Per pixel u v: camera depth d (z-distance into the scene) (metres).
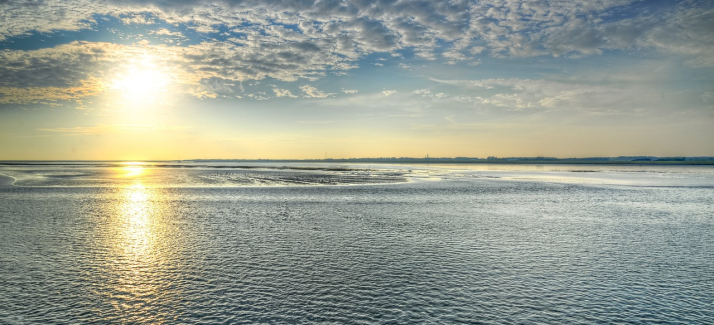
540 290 13.39
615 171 132.75
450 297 12.71
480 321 10.96
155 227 24.52
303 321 10.86
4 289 13.16
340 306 11.91
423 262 16.64
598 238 21.66
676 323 10.89
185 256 17.42
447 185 61.66
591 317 11.25
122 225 25.19
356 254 17.92
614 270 15.69
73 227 24.34
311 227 24.66
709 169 155.88
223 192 49.12
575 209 33.66
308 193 47.66
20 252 17.94
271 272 15.17
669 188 57.50
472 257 17.48
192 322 10.79
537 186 60.47
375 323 10.77
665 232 23.48
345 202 38.25
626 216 29.81
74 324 10.62
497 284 13.97
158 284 13.75
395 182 68.94
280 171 125.06
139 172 115.50
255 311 11.52
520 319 11.09
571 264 16.47
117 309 11.62
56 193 47.03
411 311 11.59
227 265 16.06
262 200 39.97
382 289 13.39
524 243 20.33
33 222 26.03
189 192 49.09
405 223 26.22
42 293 12.84
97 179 77.50
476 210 32.75
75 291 13.03
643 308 11.91
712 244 20.28
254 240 20.80
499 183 67.12
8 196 42.97
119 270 15.30
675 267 16.11
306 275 14.83
